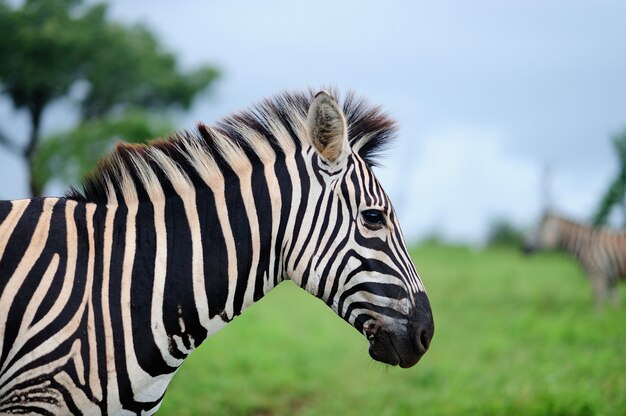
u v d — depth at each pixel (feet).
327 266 22.85
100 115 189.16
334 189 23.03
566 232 99.09
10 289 21.18
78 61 177.58
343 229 22.88
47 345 20.99
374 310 22.70
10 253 21.49
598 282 93.56
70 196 23.29
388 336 22.63
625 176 116.47
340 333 80.33
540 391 47.42
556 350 63.16
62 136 112.16
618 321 74.59
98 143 110.93
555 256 156.04
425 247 158.51
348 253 22.77
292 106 23.82
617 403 44.55
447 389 52.49
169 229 22.70
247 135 23.53
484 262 139.44
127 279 21.95
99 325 21.39
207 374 55.88
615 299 93.76
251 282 23.12
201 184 23.16
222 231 22.88
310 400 54.44
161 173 23.12
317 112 22.75
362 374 61.77
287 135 23.56
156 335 22.03
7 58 169.27
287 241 23.13
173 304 22.25
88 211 22.58
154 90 189.88
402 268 23.03
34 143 177.27
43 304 21.21
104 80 180.55
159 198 22.97
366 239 22.85
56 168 111.04
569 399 44.80
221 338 67.15
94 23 180.55
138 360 21.79
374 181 23.43
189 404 48.06
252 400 51.65
